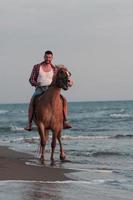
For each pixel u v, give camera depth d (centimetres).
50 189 820
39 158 1395
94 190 830
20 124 4669
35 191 791
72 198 745
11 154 1509
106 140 2320
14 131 3422
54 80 1262
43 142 1295
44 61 1331
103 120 5053
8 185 855
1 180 926
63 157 1377
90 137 2547
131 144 2030
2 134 3105
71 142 2188
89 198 753
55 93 1259
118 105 14150
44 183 893
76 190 820
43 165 1209
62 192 794
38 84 1321
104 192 815
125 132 3144
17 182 898
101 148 1827
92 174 1052
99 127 3850
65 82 1242
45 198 734
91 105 15125
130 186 895
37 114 1284
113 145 1983
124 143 2097
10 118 6519
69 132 3194
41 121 1277
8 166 1147
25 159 1358
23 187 832
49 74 1324
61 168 1146
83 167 1205
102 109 9919
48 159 1377
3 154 1503
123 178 995
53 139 1305
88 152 1633
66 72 1254
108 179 977
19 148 1836
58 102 1272
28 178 959
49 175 1008
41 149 1333
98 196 774
